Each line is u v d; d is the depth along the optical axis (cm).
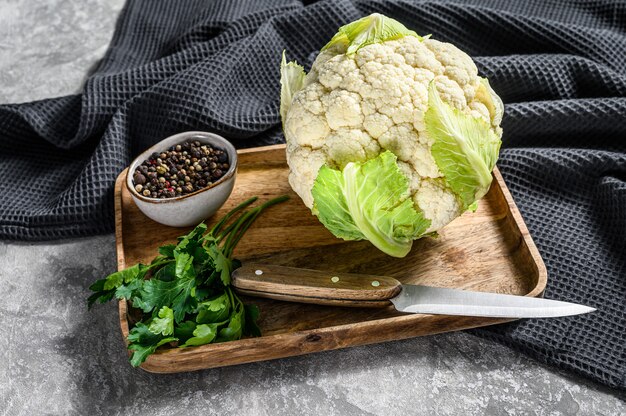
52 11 87
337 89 56
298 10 77
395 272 59
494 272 58
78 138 71
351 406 53
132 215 64
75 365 56
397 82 55
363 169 52
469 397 54
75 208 65
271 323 56
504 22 76
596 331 56
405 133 55
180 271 53
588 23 82
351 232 56
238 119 70
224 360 54
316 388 54
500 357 56
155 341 51
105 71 78
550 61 72
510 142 71
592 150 67
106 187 66
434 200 55
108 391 55
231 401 54
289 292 55
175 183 61
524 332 56
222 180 60
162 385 55
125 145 70
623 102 69
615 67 75
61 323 59
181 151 63
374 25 58
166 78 72
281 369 55
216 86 71
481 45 78
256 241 61
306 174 57
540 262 57
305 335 53
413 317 54
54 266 63
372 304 55
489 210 62
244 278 55
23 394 55
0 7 87
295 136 57
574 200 66
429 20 77
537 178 67
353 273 59
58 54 82
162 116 70
